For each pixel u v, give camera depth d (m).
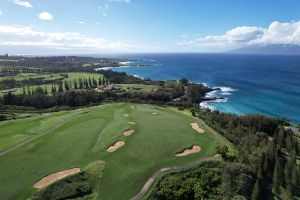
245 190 55.84
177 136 76.38
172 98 157.62
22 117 109.44
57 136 76.81
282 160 70.62
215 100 161.12
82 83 195.75
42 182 55.19
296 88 194.12
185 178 57.09
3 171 59.22
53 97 139.00
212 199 53.00
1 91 175.25
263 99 161.38
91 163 61.56
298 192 58.44
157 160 63.19
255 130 86.81
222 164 61.19
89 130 80.81
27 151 67.88
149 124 85.88
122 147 68.62
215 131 85.12
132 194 52.16
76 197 52.06
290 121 117.69
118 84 196.75
